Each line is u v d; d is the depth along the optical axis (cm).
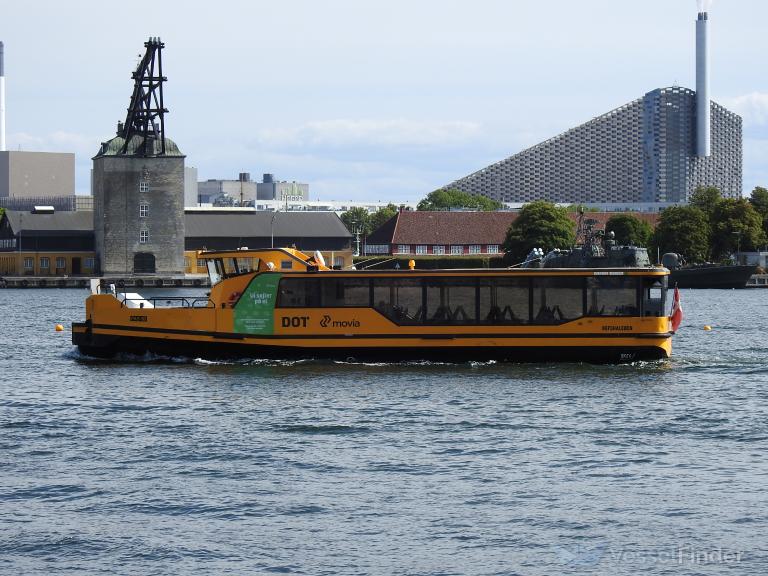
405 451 4572
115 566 3312
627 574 3238
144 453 4559
